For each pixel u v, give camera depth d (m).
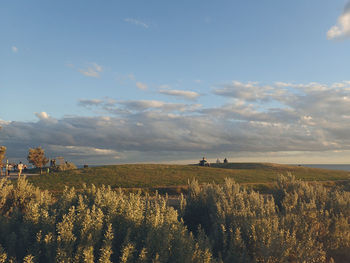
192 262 4.60
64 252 3.92
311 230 6.55
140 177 25.91
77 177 25.69
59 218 5.33
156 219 5.25
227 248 5.95
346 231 7.06
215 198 9.08
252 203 8.59
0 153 33.41
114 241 4.69
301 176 30.20
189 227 8.38
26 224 4.89
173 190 19.05
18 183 8.03
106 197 6.18
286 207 8.41
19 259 4.23
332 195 10.39
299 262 5.27
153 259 4.14
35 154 43.72
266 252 5.18
